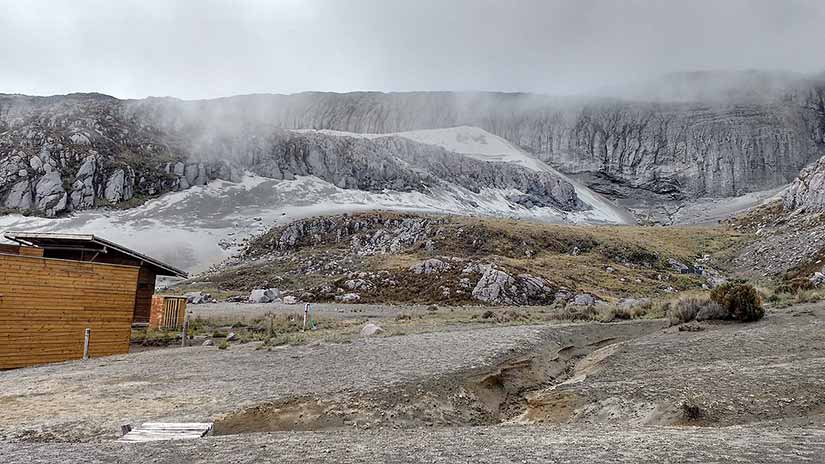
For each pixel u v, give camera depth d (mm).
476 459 7508
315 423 11711
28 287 21828
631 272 77250
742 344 16688
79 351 23188
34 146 129875
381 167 183125
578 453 7598
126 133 152750
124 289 24984
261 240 107438
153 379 16406
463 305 54469
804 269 58344
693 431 9141
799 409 10352
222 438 9695
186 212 127000
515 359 17797
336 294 61500
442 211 157125
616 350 18797
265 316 38906
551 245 91375
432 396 13586
